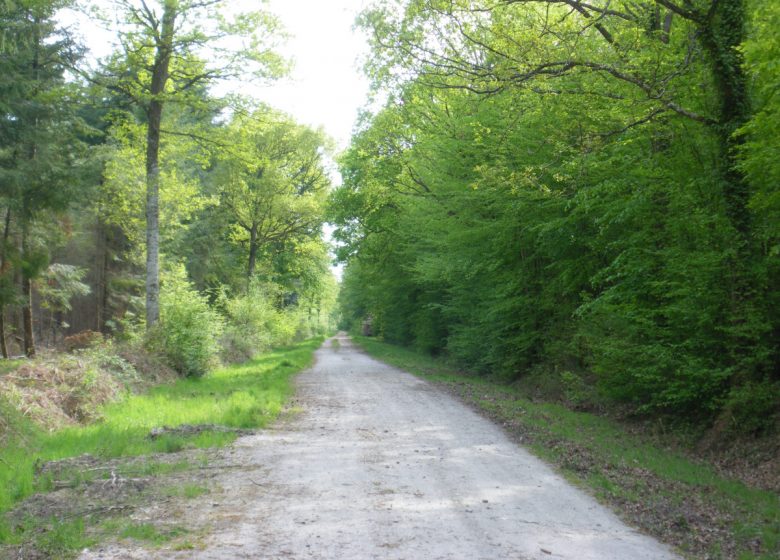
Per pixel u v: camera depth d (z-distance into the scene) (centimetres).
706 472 833
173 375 1914
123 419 1165
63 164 1952
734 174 1020
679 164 1173
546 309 1830
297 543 525
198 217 3753
